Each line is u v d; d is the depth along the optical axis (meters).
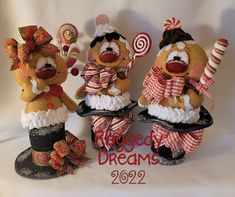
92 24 0.59
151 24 0.58
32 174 0.51
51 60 0.50
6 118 0.63
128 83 0.56
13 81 0.62
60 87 0.52
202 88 0.50
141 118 0.53
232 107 0.61
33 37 0.48
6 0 0.58
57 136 0.53
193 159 0.56
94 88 0.54
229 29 0.57
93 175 0.52
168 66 0.51
